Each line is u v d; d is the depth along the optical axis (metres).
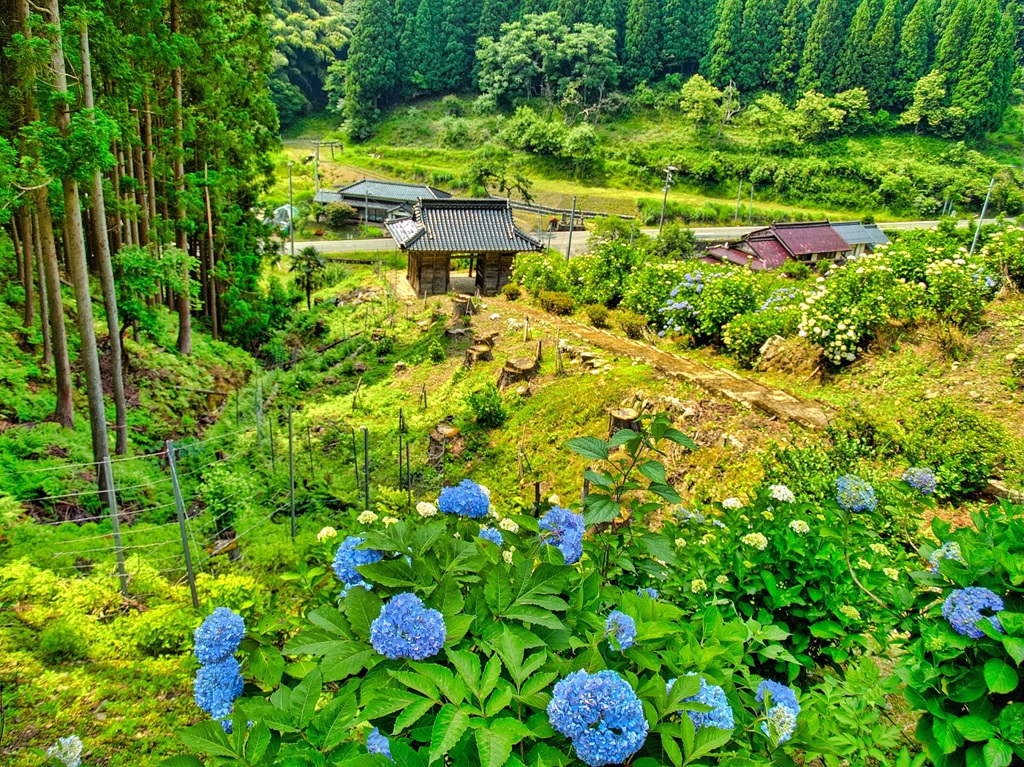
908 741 3.28
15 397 11.55
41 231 10.88
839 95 69.94
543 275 21.78
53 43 8.83
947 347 9.98
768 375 11.23
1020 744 2.32
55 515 9.23
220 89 17.94
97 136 8.78
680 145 67.56
